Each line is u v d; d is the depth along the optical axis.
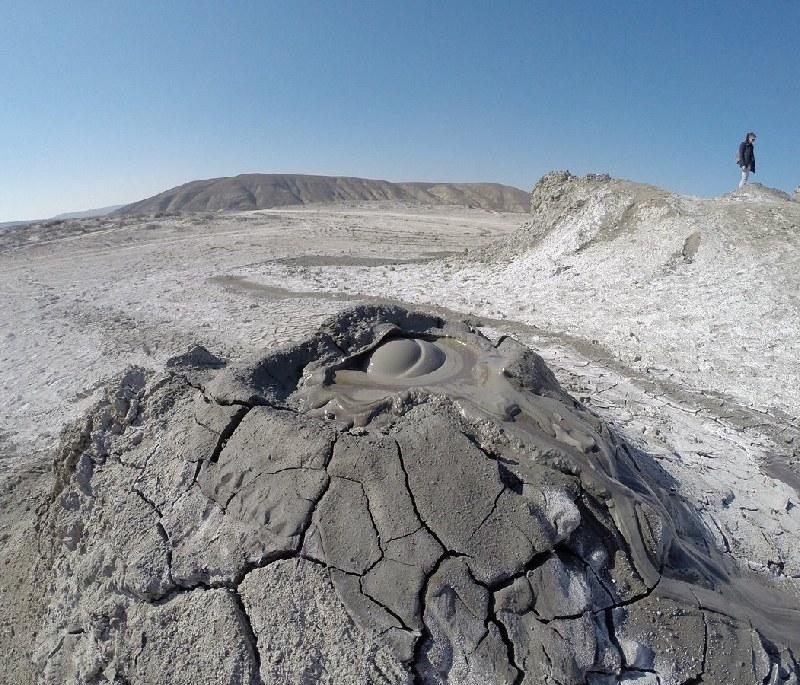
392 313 5.18
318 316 10.71
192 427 3.78
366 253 19.48
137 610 3.27
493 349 4.82
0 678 3.60
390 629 2.84
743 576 4.15
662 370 7.79
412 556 3.00
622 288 10.73
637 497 3.63
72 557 3.76
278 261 17.27
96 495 3.90
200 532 3.33
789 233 10.57
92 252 19.62
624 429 6.02
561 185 14.97
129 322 11.05
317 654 2.82
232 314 11.29
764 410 6.68
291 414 3.70
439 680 2.82
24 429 7.03
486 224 28.59
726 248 10.73
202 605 3.10
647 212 12.40
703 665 3.13
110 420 4.22
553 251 13.16
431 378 4.34
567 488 3.40
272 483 3.31
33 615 3.84
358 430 3.66
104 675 3.21
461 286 12.84
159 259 18.22
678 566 3.70
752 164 13.79
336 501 3.18
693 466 5.47
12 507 5.27
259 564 3.11
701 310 9.27
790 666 3.36
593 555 3.27
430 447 3.34
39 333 10.66
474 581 2.98
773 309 8.83
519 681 2.82
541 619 2.97
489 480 3.24
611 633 3.10
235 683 2.85
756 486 5.25
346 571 2.98
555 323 9.82
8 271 16.62
